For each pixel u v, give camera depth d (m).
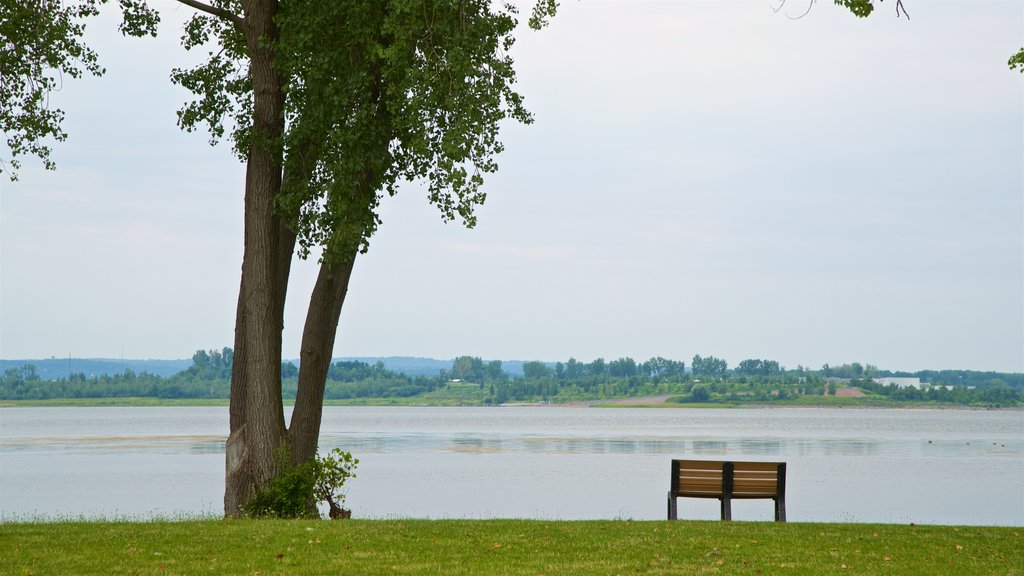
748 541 13.25
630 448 62.97
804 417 184.00
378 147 18.17
